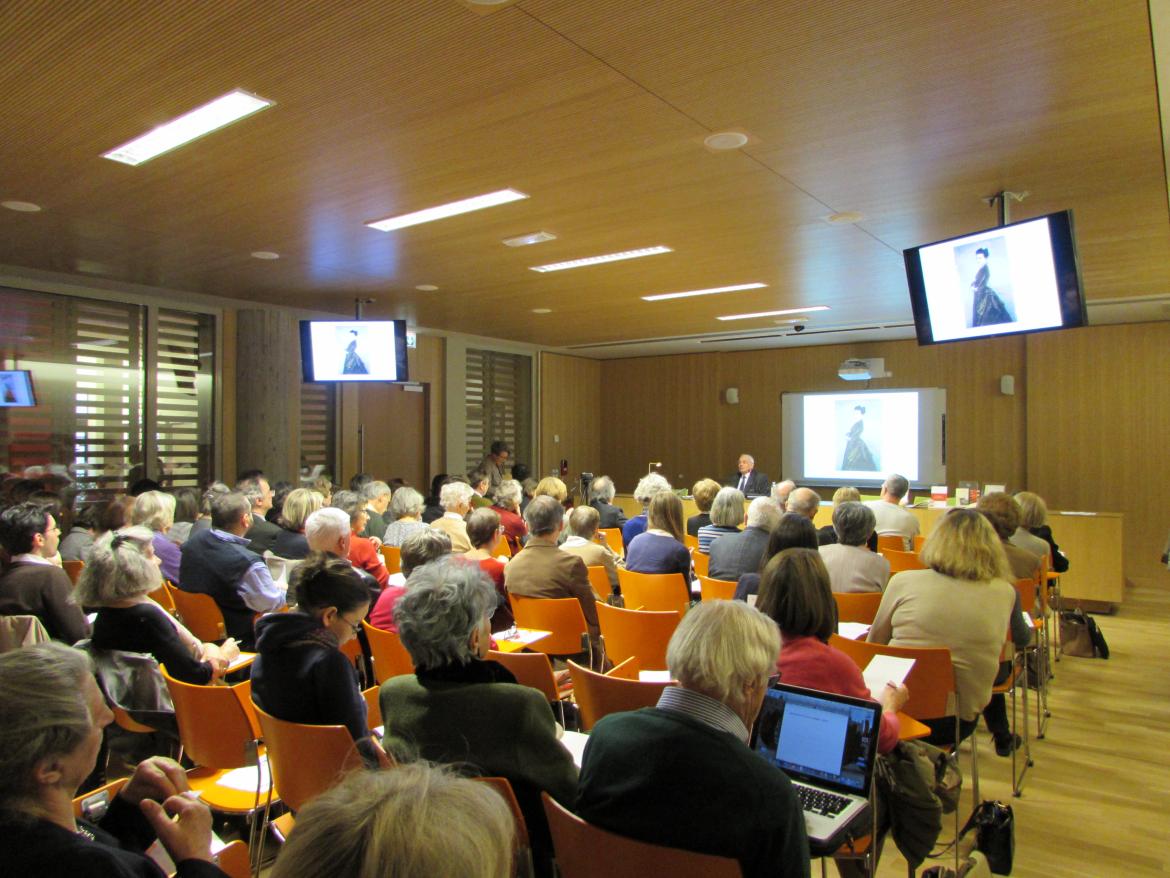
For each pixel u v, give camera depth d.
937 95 2.98
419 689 1.67
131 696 2.45
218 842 1.72
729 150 3.55
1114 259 5.66
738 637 1.42
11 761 0.98
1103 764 3.53
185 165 3.71
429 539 2.97
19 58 2.64
